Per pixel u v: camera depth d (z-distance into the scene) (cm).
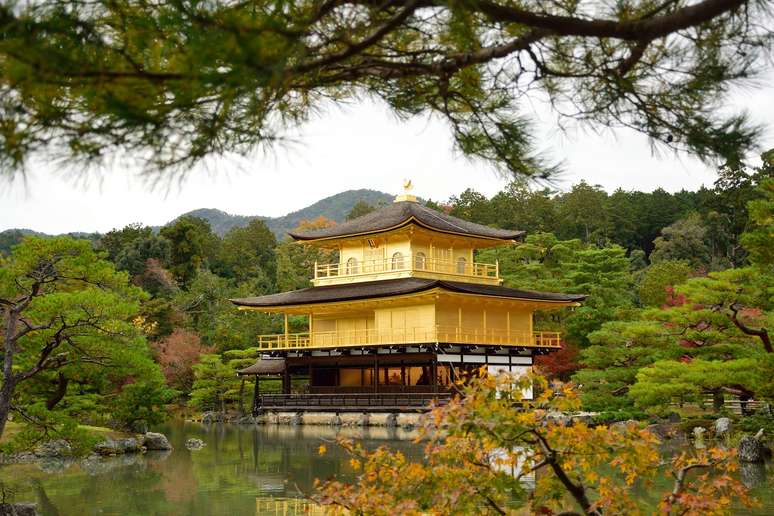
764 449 3225
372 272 6425
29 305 2617
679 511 1076
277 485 2828
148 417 4284
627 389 5019
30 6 585
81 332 2708
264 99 643
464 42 754
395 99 895
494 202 11994
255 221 13650
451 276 6412
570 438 1015
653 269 7988
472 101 882
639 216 13200
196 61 575
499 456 1119
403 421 5475
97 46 618
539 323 7256
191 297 9675
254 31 589
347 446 1180
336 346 6041
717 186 10631
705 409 4862
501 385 1034
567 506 1775
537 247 8169
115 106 584
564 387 1041
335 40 705
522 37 776
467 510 1020
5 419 2447
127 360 2756
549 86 857
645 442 1027
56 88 639
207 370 6912
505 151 856
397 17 695
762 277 3553
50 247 2562
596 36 734
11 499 2555
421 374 6206
